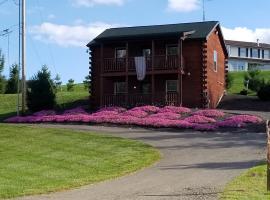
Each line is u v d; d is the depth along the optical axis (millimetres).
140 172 17328
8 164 19328
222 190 13133
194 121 32000
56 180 16125
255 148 22125
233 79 62781
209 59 41562
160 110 36062
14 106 49219
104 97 40594
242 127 29828
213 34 43219
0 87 64062
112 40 40531
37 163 19547
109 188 14578
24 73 40719
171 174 16469
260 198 11688
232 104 42000
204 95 39875
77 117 35031
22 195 13977
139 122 32219
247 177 14594
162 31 41156
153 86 39188
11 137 26781
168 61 39250
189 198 12398
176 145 24047
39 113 39156
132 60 40438
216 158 19750
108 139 25844
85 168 18422
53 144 24375
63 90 69688
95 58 43500
